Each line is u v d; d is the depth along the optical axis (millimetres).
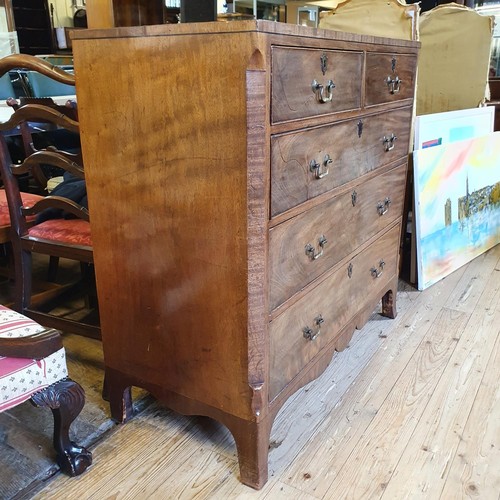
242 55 933
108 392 1500
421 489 1229
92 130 1208
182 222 1131
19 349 1028
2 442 1374
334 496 1212
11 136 2539
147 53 1052
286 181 1101
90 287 2117
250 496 1215
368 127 1465
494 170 2793
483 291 2355
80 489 1228
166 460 1331
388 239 1850
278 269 1147
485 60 2650
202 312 1174
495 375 1699
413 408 1535
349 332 1629
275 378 1223
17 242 1678
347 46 1228
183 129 1057
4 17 5281
